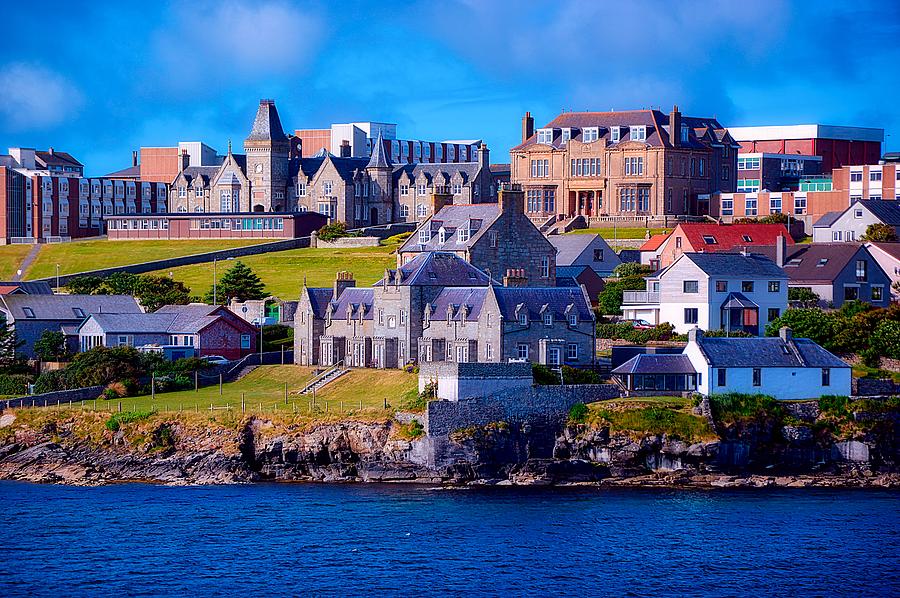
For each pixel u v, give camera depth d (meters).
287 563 170.00
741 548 175.12
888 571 168.00
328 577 165.50
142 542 177.38
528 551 173.88
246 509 191.12
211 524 184.50
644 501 194.75
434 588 162.38
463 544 176.50
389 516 187.38
